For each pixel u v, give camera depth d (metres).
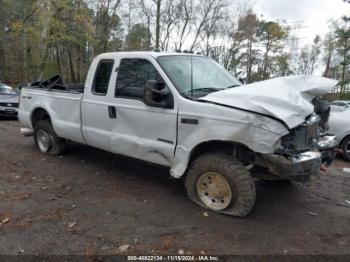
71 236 3.57
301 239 3.69
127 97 4.82
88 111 5.39
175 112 4.25
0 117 11.92
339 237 3.79
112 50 28.47
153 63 4.60
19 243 3.41
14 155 6.66
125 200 4.55
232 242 3.55
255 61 42.25
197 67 4.93
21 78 27.72
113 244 3.44
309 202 4.81
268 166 3.82
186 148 4.19
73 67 33.41
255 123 3.65
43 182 5.17
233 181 3.96
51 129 6.49
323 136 4.97
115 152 5.12
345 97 29.59
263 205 4.60
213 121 3.92
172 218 4.04
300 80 4.39
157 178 5.48
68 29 24.72
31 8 24.75
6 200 4.43
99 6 26.48
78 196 4.66
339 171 6.64
